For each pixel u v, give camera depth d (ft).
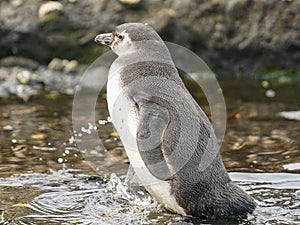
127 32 69.97
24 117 99.30
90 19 127.44
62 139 89.40
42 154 83.41
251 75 128.36
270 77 127.85
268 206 66.90
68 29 127.13
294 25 127.03
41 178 74.95
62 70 124.26
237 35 128.06
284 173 77.00
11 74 121.80
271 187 72.54
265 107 106.32
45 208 66.59
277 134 92.48
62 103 107.86
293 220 63.67
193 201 62.95
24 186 72.38
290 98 112.06
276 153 84.69
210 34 127.95
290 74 127.75
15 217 64.08
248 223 62.80
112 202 68.54
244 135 92.07
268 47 127.44
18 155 82.74
